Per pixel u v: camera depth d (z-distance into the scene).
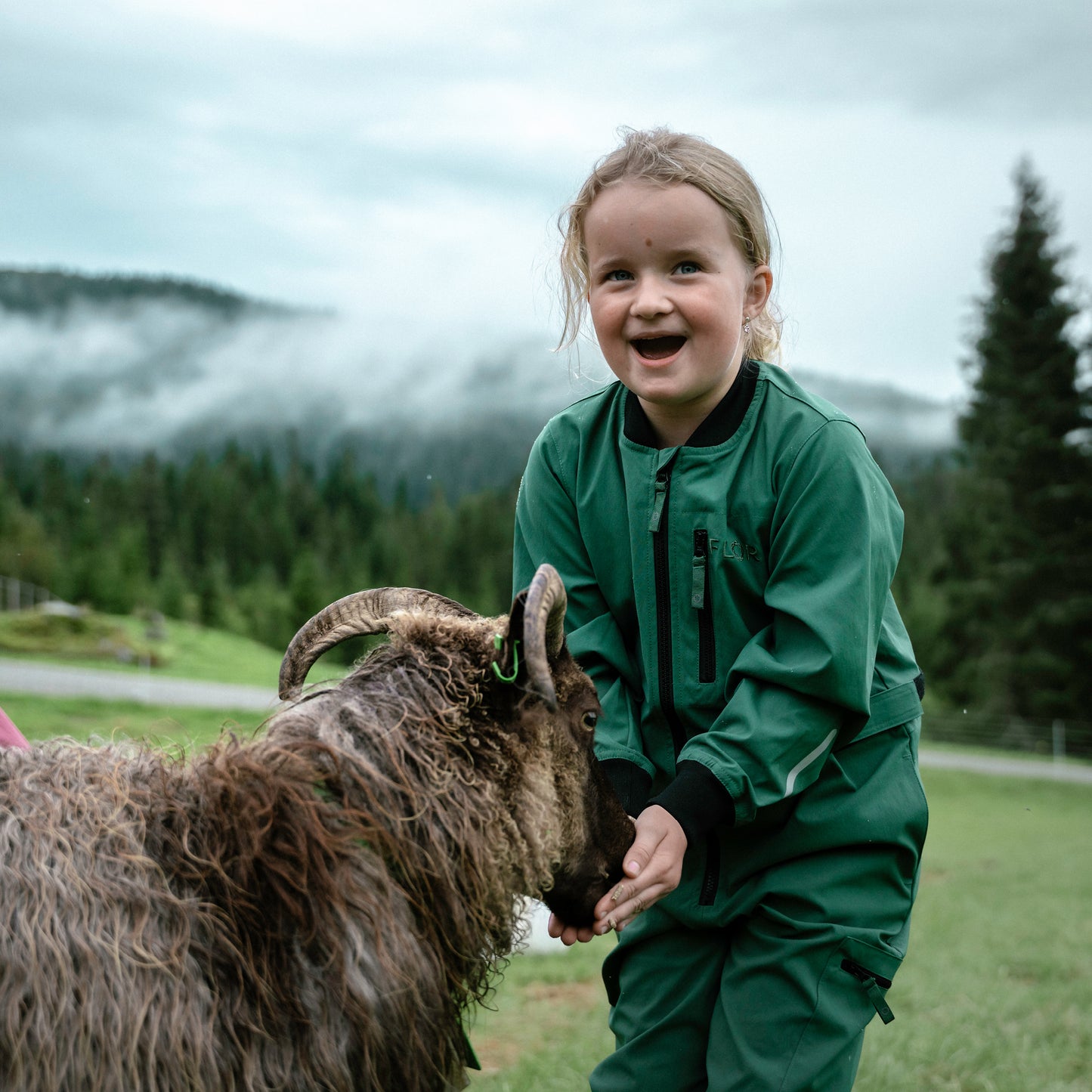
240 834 2.30
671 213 2.70
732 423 2.86
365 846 2.39
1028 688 40.28
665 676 2.92
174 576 72.25
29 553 68.12
